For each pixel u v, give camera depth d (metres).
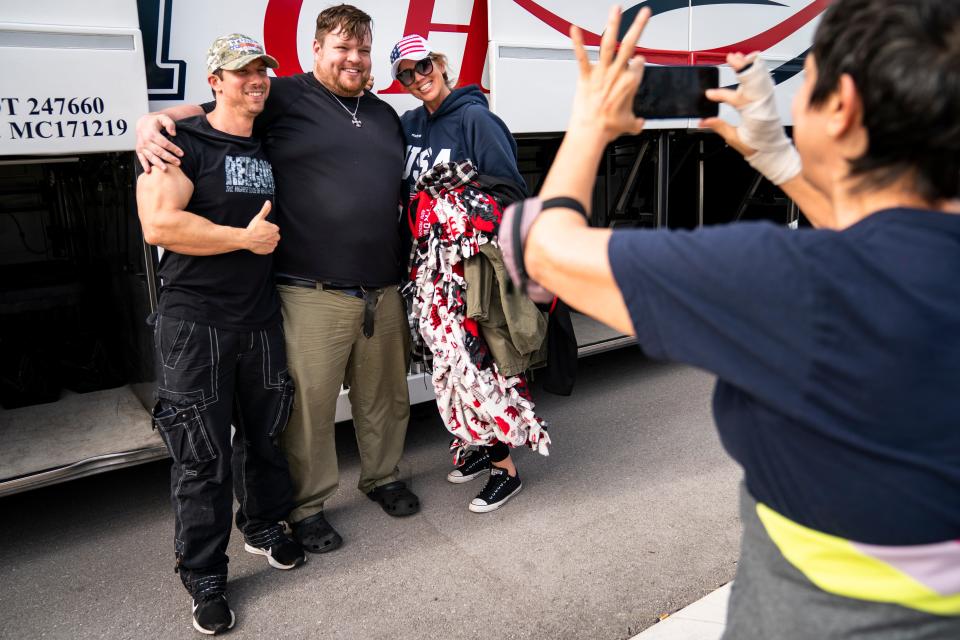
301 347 2.60
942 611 0.70
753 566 0.82
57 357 3.86
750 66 0.98
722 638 0.89
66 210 4.41
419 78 2.75
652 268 0.74
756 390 0.72
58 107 2.40
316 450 2.73
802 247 0.70
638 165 5.16
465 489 3.21
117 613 2.41
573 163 0.85
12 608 2.45
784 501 0.76
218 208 2.24
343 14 2.49
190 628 2.33
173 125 2.17
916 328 0.66
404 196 2.90
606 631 2.23
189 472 2.29
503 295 2.65
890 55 0.66
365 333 2.74
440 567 2.61
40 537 2.94
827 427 0.70
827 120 0.74
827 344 0.68
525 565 2.60
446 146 2.77
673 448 3.55
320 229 2.56
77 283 4.34
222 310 2.28
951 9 0.66
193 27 2.65
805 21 4.77
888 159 0.71
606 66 0.84
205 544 2.34
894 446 0.68
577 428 3.85
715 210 5.94
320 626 2.30
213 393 2.29
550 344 2.89
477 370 2.77
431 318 2.80
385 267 2.73
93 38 2.42
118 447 3.09
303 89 2.56
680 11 4.12
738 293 0.71
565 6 3.61
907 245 0.69
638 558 2.62
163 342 2.27
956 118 0.65
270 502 2.62
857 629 0.73
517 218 0.85
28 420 3.46
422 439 3.79
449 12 3.28
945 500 0.68
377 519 2.97
